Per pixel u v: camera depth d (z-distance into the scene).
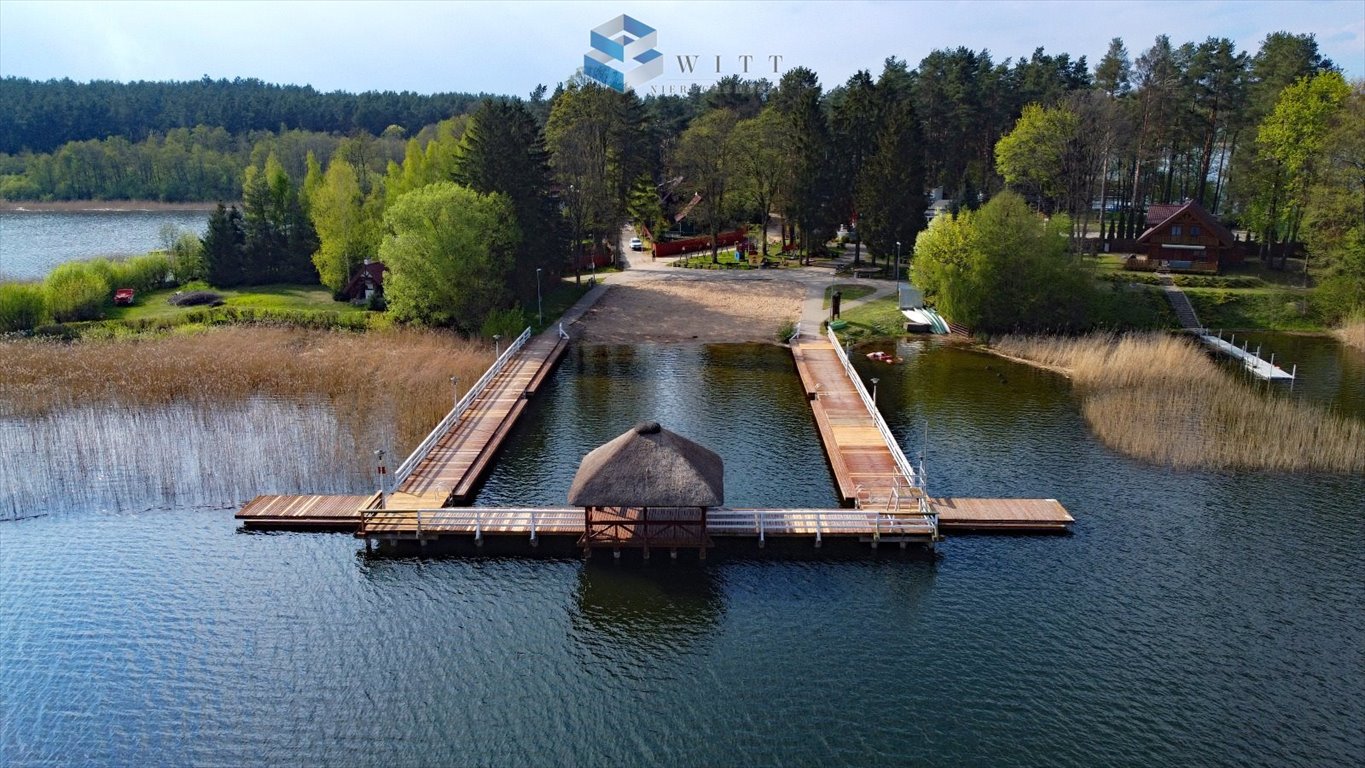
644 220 99.38
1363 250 57.88
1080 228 82.75
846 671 23.55
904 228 76.62
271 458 36.09
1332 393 46.00
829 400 45.03
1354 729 21.09
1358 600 26.41
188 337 54.25
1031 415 43.09
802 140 79.44
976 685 22.84
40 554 29.50
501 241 59.53
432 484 33.84
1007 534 30.62
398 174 79.06
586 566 28.95
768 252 91.75
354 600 26.94
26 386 43.44
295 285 75.25
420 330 56.75
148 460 36.16
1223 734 20.97
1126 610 26.02
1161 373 47.25
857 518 30.25
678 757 20.61
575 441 40.25
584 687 23.05
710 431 41.69
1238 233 85.81
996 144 85.94
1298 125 65.25
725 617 26.09
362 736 21.27
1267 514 31.92
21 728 21.44
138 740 21.06
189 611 26.28
